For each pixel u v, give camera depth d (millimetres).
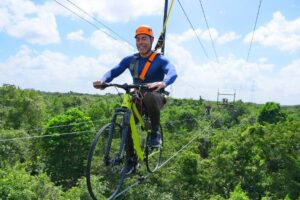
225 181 41969
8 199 27156
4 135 50406
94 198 4402
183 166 40594
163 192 36969
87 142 49250
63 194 32188
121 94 4934
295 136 49656
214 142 64688
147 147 5363
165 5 9141
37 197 29000
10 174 29016
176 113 100625
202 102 133500
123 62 5344
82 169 48156
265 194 41125
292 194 41062
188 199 39344
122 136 4617
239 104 127062
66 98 140500
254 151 45719
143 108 4984
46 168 47812
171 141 58594
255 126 52219
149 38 5102
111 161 4500
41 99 81562
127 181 33094
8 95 77062
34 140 55625
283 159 46656
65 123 48750
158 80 5148
